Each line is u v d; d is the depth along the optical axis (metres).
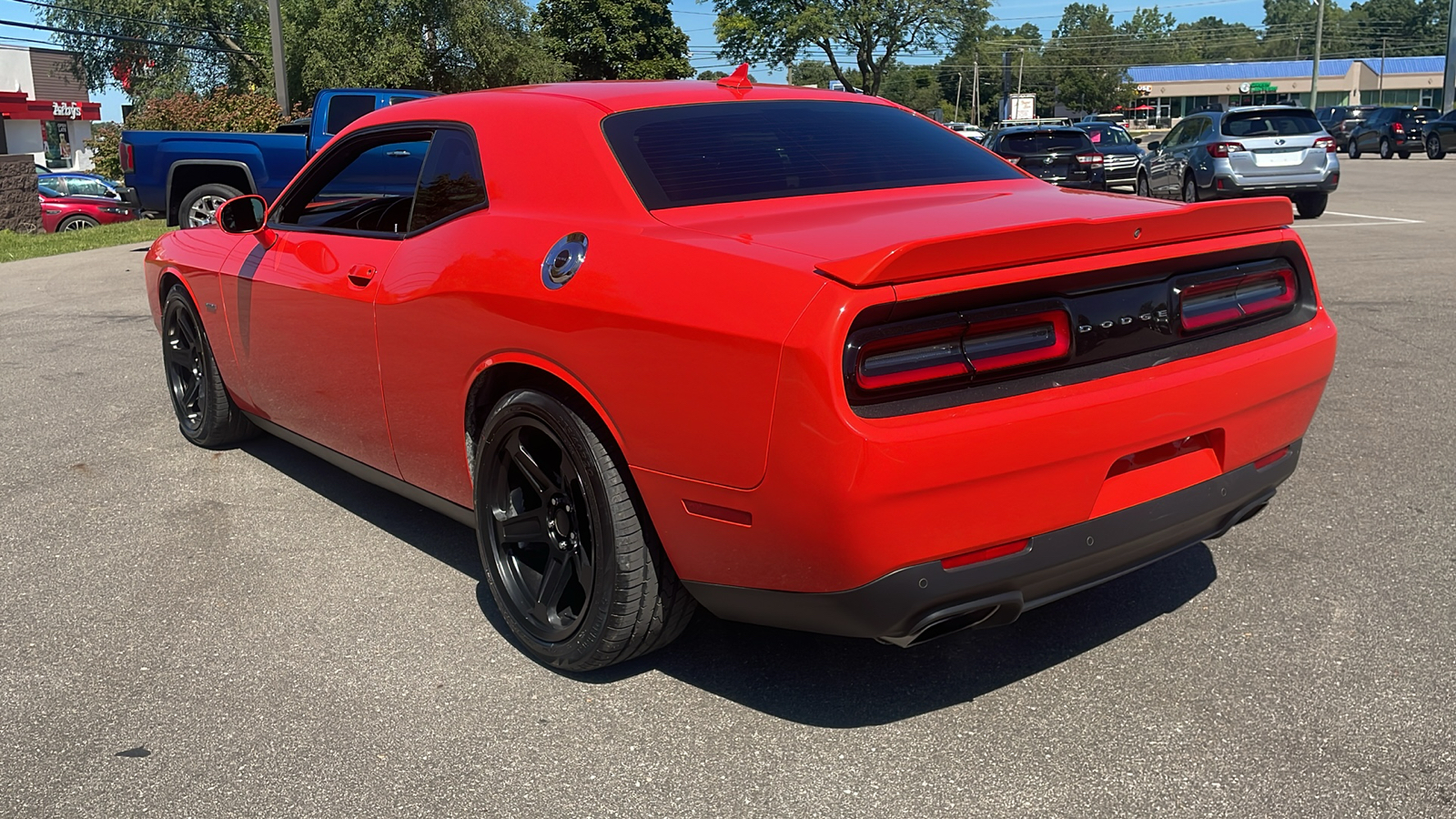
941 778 2.46
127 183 12.81
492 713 2.79
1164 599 3.33
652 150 3.04
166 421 5.70
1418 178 23.83
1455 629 3.07
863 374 2.25
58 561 3.86
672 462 2.53
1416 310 7.79
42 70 49.75
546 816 2.37
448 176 3.39
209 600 3.52
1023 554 2.46
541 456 2.99
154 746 2.68
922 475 2.26
